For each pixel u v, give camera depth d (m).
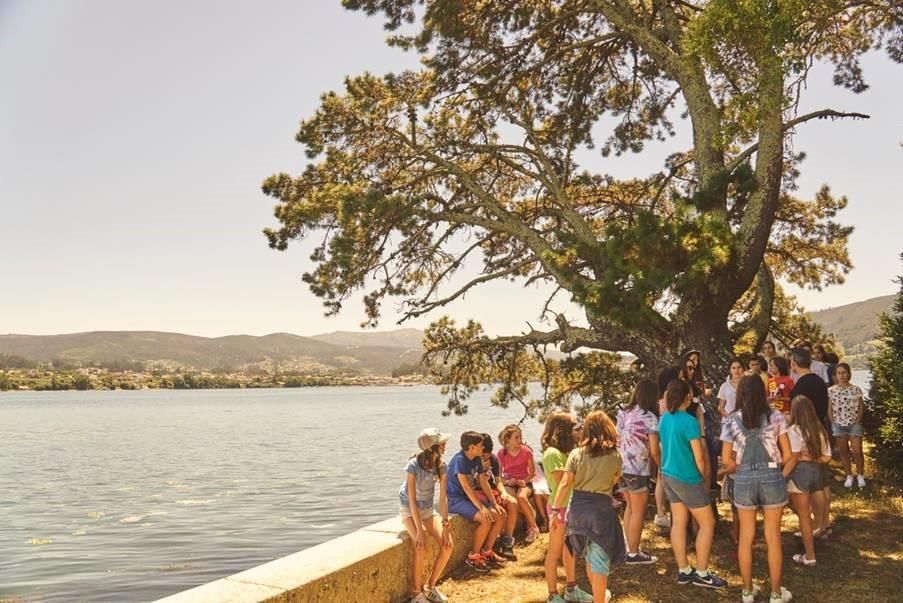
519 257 17.70
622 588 6.79
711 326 12.24
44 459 50.22
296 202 15.80
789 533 8.59
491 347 17.16
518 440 9.22
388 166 16.50
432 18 15.09
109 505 28.16
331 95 16.08
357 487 33.09
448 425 82.25
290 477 37.59
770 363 10.52
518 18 16.05
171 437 73.31
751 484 6.30
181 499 29.55
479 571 7.77
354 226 14.70
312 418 115.50
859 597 6.36
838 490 10.66
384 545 6.62
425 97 16.05
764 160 12.33
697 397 8.16
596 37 15.88
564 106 18.30
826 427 9.10
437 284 16.84
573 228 14.97
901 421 11.41
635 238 10.64
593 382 16.45
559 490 6.12
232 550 18.92
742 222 12.39
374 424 94.75
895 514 9.19
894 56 14.98
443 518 7.11
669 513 9.42
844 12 12.71
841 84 16.02
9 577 16.14
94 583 15.50
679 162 18.64
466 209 15.62
